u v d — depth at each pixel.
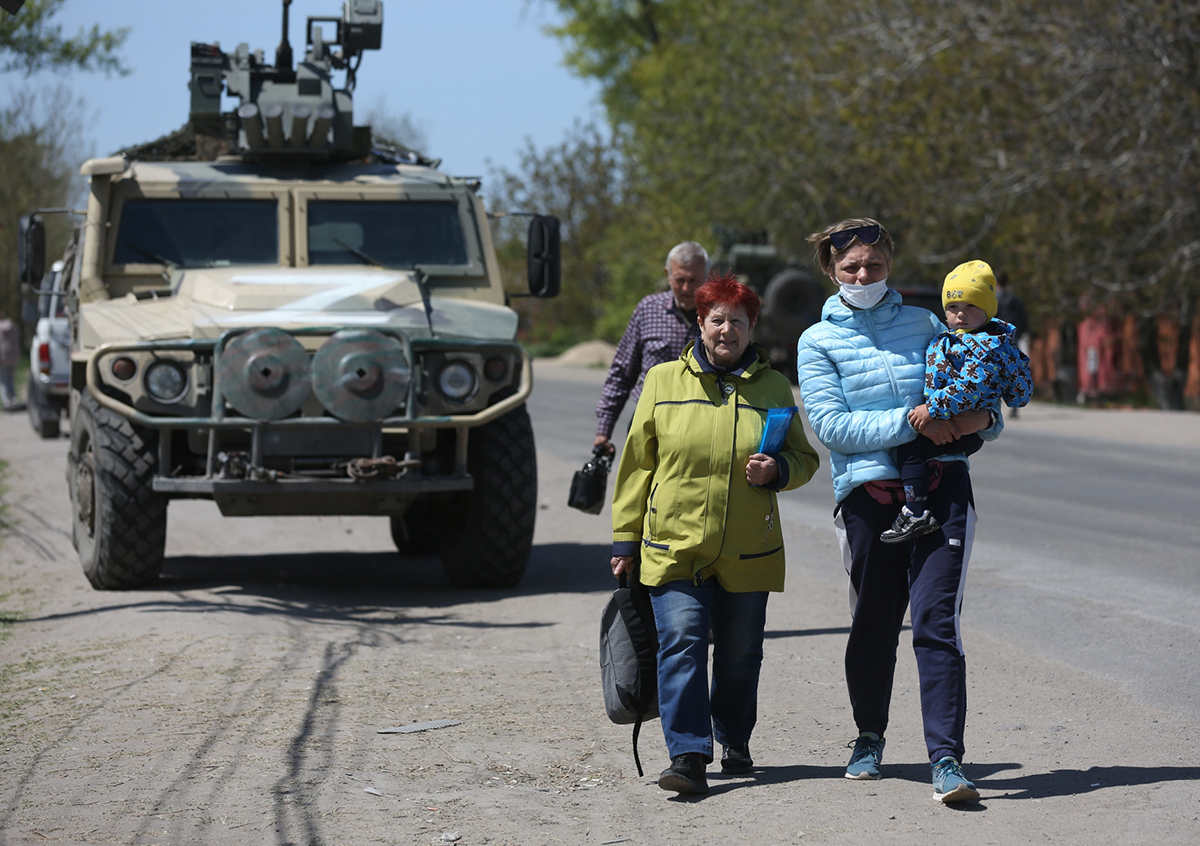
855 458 17.69
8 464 64.56
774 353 104.44
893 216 120.12
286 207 35.72
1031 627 27.59
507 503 33.06
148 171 35.91
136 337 30.84
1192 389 130.75
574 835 15.84
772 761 19.17
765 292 109.19
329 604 31.56
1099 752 19.05
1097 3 96.62
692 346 18.12
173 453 32.59
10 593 33.69
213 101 37.03
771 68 135.50
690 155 142.75
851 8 117.56
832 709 21.98
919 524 17.00
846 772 18.17
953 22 106.19
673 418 17.73
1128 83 96.50
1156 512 45.72
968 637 26.75
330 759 18.83
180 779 17.86
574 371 156.38
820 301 102.75
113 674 23.91
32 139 181.12
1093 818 16.02
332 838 15.65
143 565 32.16
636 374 26.59
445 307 33.31
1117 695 22.33
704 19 149.12
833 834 15.62
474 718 21.19
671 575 17.67
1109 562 35.66
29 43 80.06
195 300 32.25
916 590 17.19
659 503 17.73
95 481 31.83
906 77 109.75
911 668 24.62
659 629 17.78
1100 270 102.50
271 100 36.50
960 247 115.12
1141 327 113.31
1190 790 17.09
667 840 15.62
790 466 17.50
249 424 30.31
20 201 182.62
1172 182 93.69
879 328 17.89
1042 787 17.38
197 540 44.06
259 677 23.59
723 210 139.75
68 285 41.06
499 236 194.38
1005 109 105.19
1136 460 62.47
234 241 35.25
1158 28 94.19
